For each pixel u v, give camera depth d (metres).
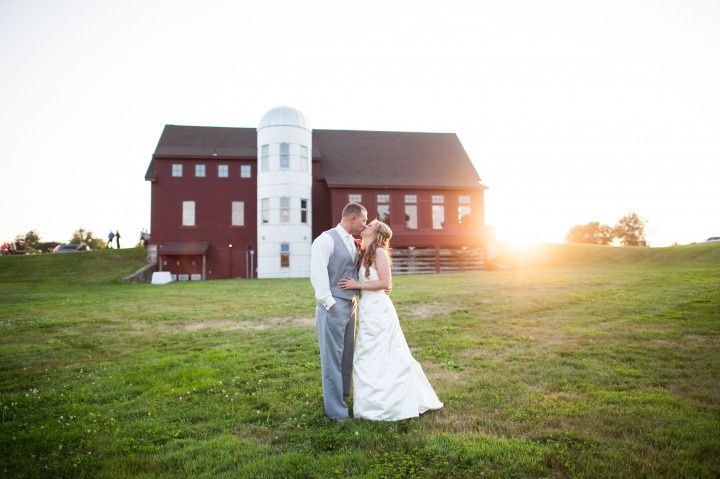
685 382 5.37
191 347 8.23
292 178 29.53
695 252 25.53
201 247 30.70
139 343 8.68
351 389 5.65
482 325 9.39
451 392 5.29
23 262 30.84
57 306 14.12
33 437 4.27
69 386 6.02
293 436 4.23
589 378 5.68
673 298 11.34
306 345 8.13
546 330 8.71
